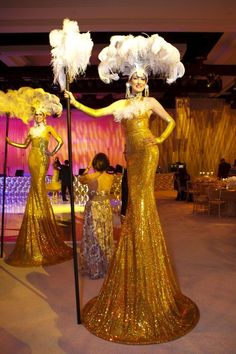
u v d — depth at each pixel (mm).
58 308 3609
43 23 7629
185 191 12789
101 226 4477
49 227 5414
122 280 3174
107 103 16688
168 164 18219
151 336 2947
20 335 3076
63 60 3037
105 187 4527
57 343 2932
